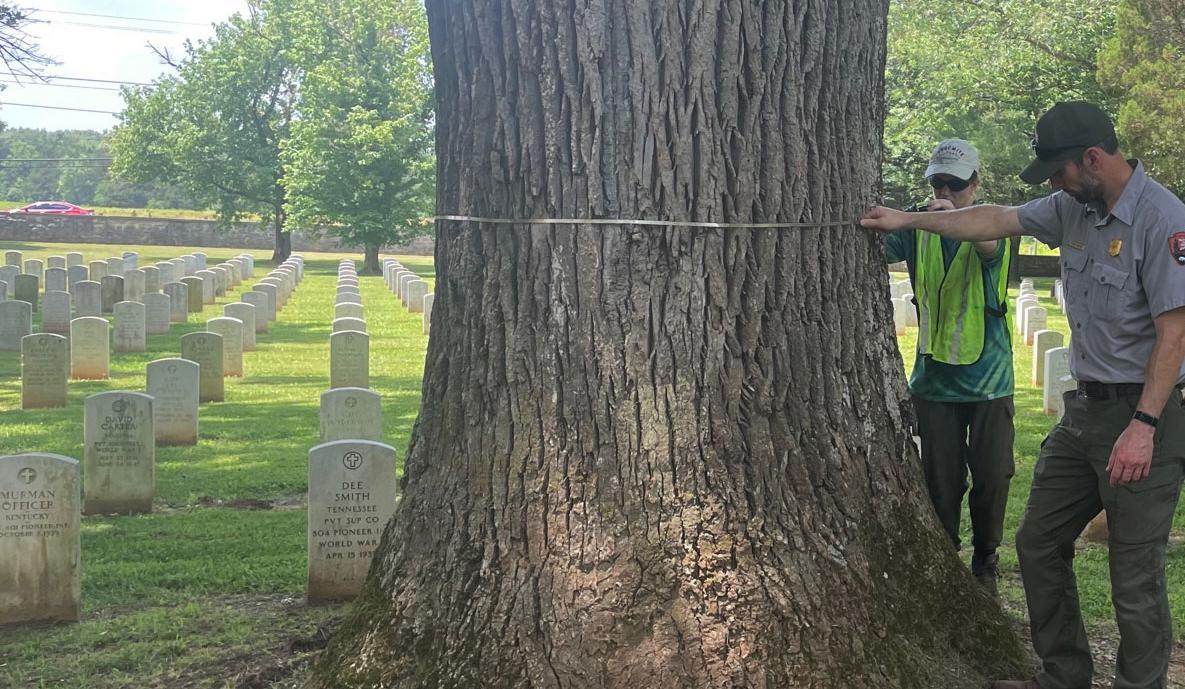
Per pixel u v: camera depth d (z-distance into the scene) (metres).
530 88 3.95
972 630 4.32
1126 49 24.56
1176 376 3.74
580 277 3.94
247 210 53.69
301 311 28.78
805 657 3.80
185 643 5.36
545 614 3.85
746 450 3.99
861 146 4.33
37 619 5.89
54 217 57.94
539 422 3.97
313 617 5.85
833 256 4.21
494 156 4.02
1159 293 3.74
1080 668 4.18
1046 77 29.72
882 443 4.35
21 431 11.93
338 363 14.47
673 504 3.91
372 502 6.20
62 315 20.94
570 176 3.93
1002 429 5.22
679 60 3.92
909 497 4.40
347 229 45.81
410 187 46.56
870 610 4.01
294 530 8.05
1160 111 23.59
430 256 59.91
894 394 4.48
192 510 8.92
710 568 3.86
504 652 3.85
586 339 3.94
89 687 4.86
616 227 3.92
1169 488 3.88
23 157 105.06
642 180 3.92
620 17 3.88
